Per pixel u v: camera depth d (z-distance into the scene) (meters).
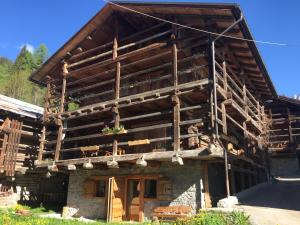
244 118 14.53
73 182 16.31
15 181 18.77
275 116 25.64
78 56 16.70
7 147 17.36
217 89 11.66
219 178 13.93
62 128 15.87
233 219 9.13
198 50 13.80
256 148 17.86
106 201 14.43
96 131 16.89
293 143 24.48
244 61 14.86
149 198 13.48
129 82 16.22
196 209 12.10
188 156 11.50
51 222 9.23
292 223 8.95
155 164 13.22
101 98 17.22
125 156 13.05
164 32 13.60
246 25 11.57
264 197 13.39
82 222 9.94
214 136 11.07
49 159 17.16
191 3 12.05
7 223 8.47
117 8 14.73
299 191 14.23
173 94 12.41
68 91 16.67
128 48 15.97
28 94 58.97
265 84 17.94
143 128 12.79
